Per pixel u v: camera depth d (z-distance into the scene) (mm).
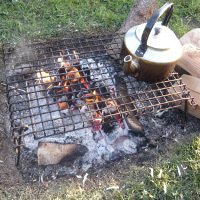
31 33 2094
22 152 1469
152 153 1518
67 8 2332
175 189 1345
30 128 1536
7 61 1709
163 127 1662
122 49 1427
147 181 1383
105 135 1548
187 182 1379
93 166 1466
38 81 1718
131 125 1557
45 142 1442
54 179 1399
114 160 1496
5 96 1701
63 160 1441
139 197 1314
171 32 1398
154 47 1278
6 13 2191
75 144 1472
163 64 1286
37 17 2229
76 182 1381
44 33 2113
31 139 1492
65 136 1505
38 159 1407
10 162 1428
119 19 2314
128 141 1554
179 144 1547
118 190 1336
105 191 1341
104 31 2205
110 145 1531
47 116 1573
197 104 1454
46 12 2268
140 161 1488
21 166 1424
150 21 1189
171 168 1423
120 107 1597
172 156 1489
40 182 1378
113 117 1566
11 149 1479
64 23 2205
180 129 1662
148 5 2045
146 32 1216
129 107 1619
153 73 1343
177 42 1376
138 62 1312
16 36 2061
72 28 2182
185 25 2314
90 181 1389
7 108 1649
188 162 1453
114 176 1412
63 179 1397
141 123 1660
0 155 1442
